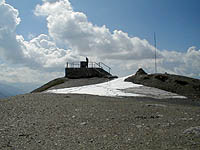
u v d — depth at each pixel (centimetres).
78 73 4653
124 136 768
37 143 702
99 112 1185
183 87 2802
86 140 730
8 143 697
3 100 1583
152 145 672
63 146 675
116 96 2292
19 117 1059
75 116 1081
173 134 775
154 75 3136
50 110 1227
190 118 1059
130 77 3375
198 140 705
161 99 2211
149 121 998
